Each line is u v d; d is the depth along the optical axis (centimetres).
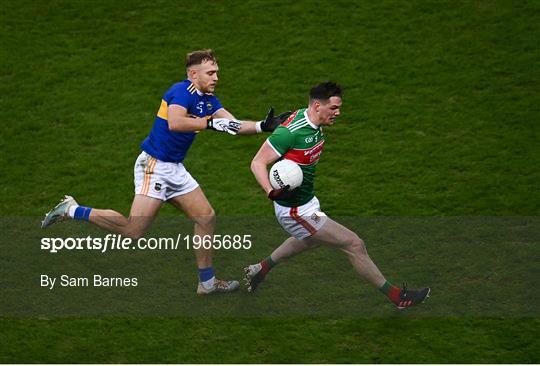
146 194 2928
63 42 4481
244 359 2753
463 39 4453
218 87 4222
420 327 2906
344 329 2900
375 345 2819
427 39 4466
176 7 4716
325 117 2747
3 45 4450
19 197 3588
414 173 3719
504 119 3994
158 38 4506
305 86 4203
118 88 4206
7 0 4731
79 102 4119
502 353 2772
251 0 4728
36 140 3906
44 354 2769
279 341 2844
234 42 4488
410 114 4044
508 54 4350
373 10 4656
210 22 4606
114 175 3719
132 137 3925
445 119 4009
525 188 3616
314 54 4400
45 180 3684
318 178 3706
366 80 4241
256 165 2764
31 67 4325
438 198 3581
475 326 2909
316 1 4734
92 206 3531
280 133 2752
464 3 4675
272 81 4247
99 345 2823
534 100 4088
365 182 3678
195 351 2797
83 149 3862
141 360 2750
